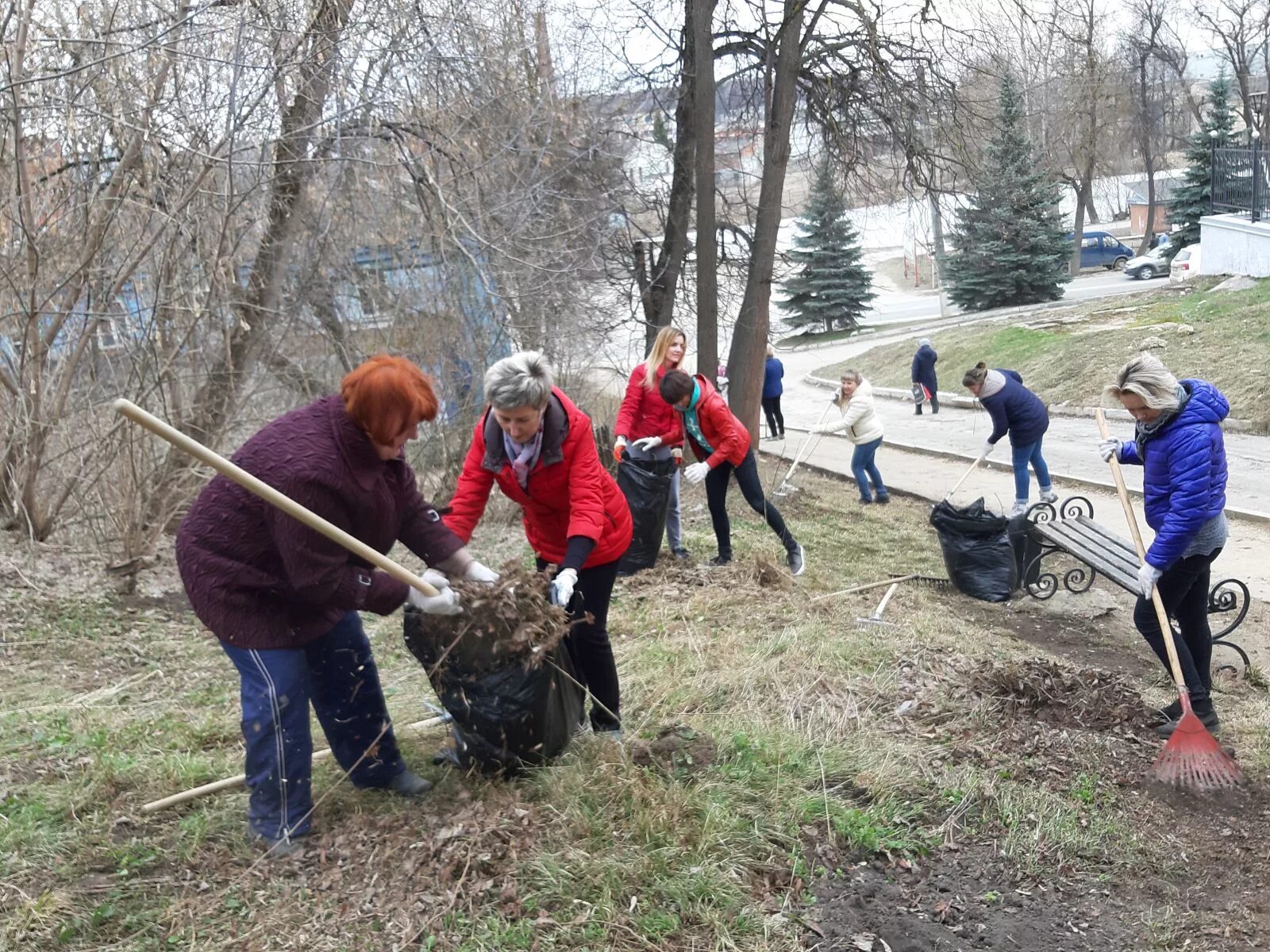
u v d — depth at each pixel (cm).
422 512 369
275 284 826
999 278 3416
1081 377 1905
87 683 558
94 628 640
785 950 318
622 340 1327
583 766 391
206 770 420
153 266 737
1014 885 369
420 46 894
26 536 745
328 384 892
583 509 405
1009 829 398
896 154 1395
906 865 372
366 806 384
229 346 757
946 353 2494
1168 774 450
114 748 448
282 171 798
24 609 648
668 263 1378
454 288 925
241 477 297
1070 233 3425
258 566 334
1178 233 3731
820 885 355
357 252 908
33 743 455
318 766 414
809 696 506
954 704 502
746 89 1403
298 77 795
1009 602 777
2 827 369
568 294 1070
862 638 607
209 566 332
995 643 648
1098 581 836
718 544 787
